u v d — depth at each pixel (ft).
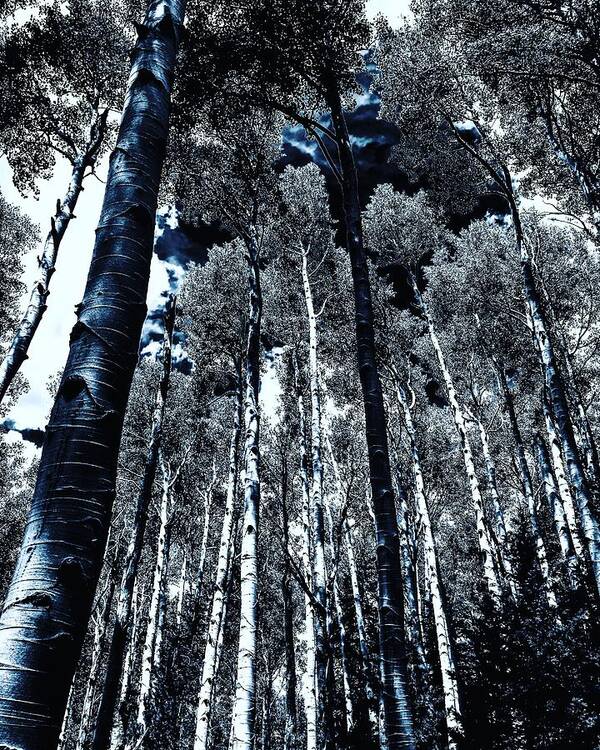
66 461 5.10
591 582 32.42
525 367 66.90
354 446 71.05
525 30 37.32
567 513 42.57
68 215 37.27
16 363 30.35
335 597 56.39
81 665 68.33
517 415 74.54
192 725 66.54
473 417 65.16
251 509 27.58
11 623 4.26
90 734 41.45
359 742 39.27
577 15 35.35
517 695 26.40
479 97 48.21
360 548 79.10
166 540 64.23
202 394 74.02
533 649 27.84
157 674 50.90
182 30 9.20
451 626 49.83
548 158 51.37
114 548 72.23
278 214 62.18
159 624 57.72
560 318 61.41
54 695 4.13
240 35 25.45
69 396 5.47
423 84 48.96
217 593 42.70
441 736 36.06
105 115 42.70
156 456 20.57
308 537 45.01
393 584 14.56
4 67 40.98
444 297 69.00
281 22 24.82
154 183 7.32
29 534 4.80
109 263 6.35
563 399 33.86
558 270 60.95
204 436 80.33
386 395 70.59
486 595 35.01
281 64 25.75
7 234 63.36
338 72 26.08
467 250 67.46
